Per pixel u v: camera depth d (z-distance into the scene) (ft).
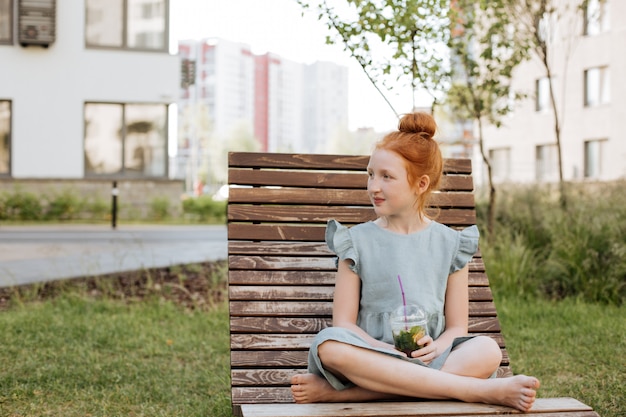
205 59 363.56
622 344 16.12
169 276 24.80
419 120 9.53
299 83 399.85
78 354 15.19
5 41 59.93
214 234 49.16
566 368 14.56
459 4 25.17
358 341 8.00
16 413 11.53
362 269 9.38
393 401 8.27
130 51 61.87
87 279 23.48
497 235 25.09
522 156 83.05
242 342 10.61
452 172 12.89
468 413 7.44
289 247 11.76
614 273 21.77
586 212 24.93
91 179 61.36
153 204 62.90
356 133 177.68
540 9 27.78
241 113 370.32
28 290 22.04
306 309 11.10
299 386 8.20
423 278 9.34
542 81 80.69
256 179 12.34
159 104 62.80
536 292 22.35
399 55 19.36
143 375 13.91
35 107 60.29
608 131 73.20
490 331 11.32
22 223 57.62
